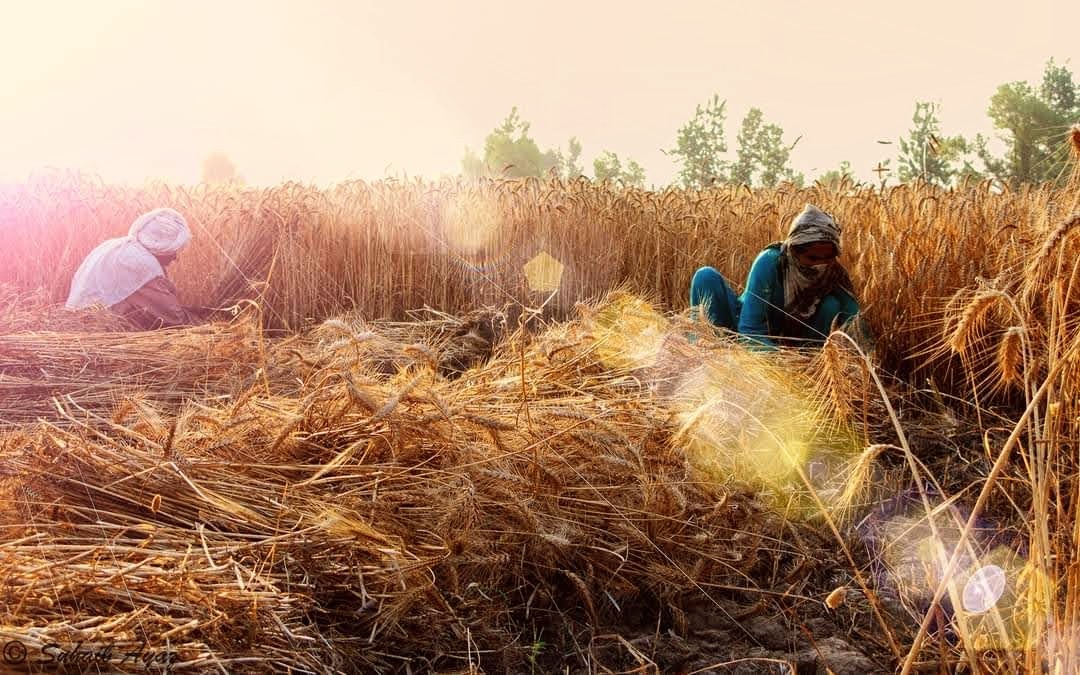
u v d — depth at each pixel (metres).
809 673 2.54
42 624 1.88
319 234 7.86
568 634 2.72
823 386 3.02
